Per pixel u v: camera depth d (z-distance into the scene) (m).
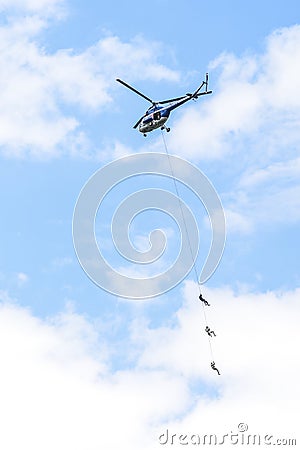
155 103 150.62
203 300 119.06
